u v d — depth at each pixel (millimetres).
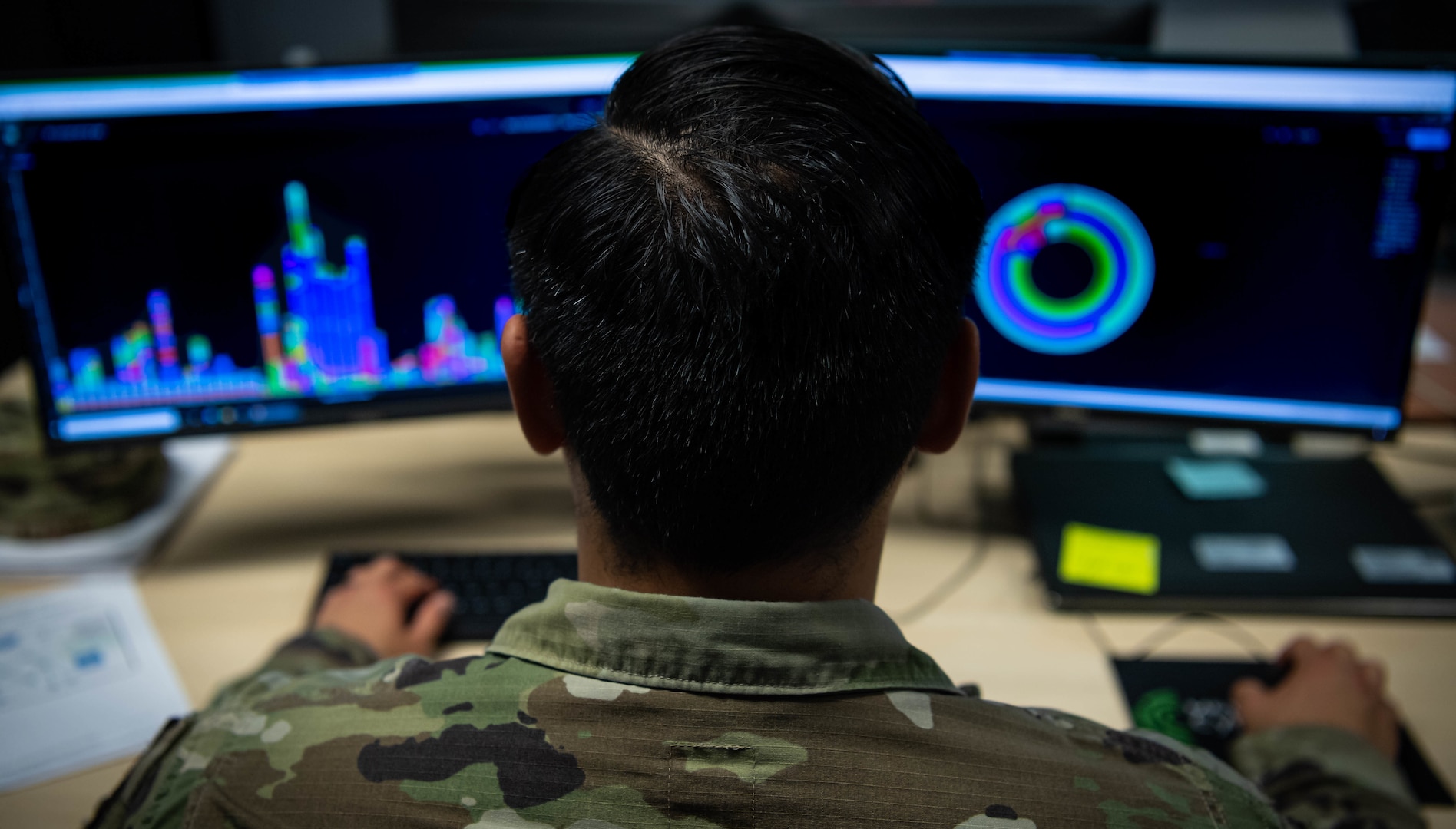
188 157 950
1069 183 1014
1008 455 1227
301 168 975
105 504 1059
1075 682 901
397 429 1341
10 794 785
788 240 403
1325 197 973
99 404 1006
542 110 991
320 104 955
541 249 441
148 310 990
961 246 448
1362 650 945
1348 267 991
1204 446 1246
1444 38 1361
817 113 431
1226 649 944
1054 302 1055
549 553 1033
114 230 957
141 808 479
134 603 994
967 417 511
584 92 991
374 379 1059
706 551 439
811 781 422
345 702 477
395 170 990
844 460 425
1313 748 754
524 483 1213
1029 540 1094
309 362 1040
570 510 1151
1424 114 928
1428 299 1596
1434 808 776
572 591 468
